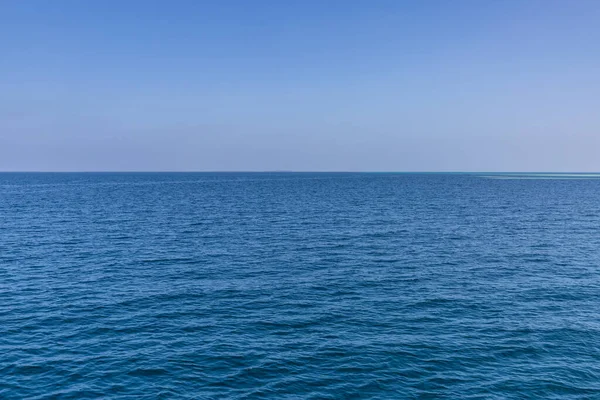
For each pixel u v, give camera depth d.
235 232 53.78
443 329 23.48
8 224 58.22
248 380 18.28
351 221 64.00
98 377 18.44
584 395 17.45
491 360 20.08
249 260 38.94
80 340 21.89
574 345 21.66
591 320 24.91
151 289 30.14
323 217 68.38
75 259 38.69
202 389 17.64
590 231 55.53
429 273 34.88
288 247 44.75
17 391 17.34
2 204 84.31
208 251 42.53
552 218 68.31
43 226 56.84
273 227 57.97
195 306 26.81
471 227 58.62
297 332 23.02
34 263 37.12
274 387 17.78
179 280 32.44
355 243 47.06
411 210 78.44
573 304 27.58
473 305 27.30
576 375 18.88
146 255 40.56
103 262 37.72
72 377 18.42
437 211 77.12
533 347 21.39
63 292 29.34
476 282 32.44
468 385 18.00
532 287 31.17
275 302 27.66
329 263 38.00
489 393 17.45
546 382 18.30
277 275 34.03
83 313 25.50
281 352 20.72
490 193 124.06
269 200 98.12
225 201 95.38
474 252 42.72
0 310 25.84
